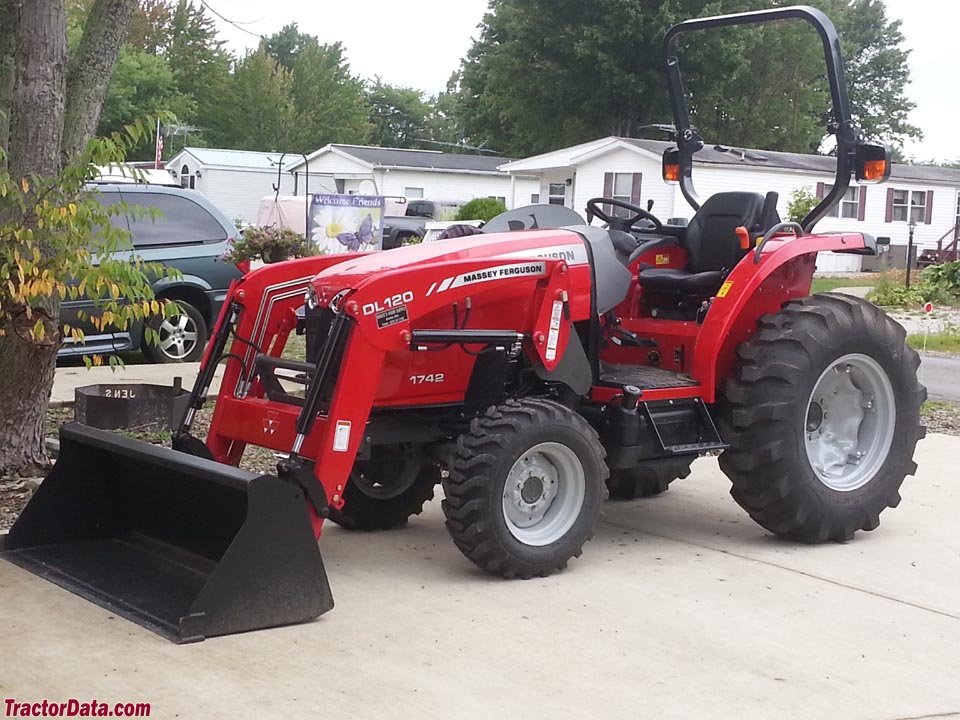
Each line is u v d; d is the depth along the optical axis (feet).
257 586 13.88
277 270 17.80
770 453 17.83
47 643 13.29
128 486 16.70
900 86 172.04
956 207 107.86
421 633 14.03
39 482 20.29
